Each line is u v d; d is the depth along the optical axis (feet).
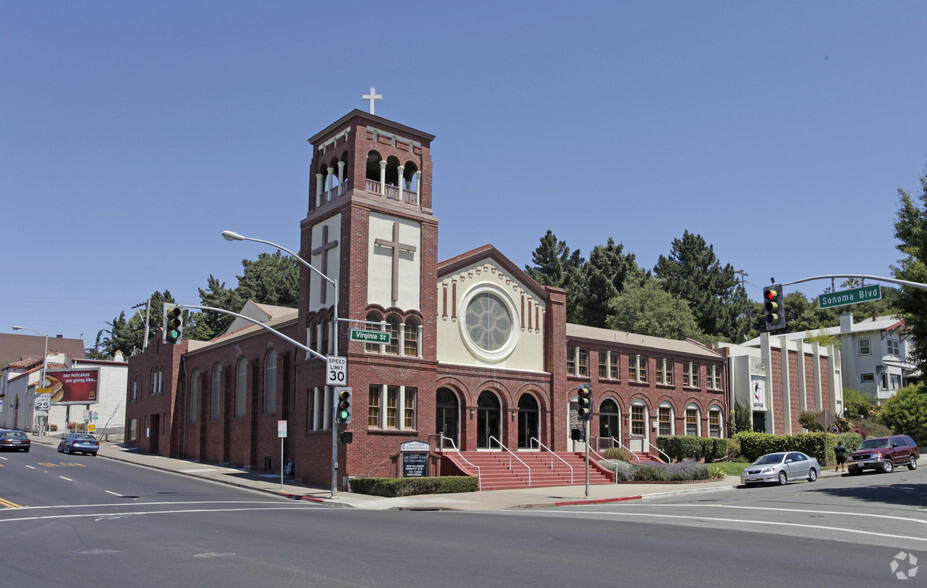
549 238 283.59
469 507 85.61
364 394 109.81
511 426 130.31
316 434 113.09
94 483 103.55
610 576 38.47
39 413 232.73
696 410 173.27
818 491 96.99
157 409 181.16
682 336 252.42
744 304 301.43
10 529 58.03
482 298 132.46
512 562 42.65
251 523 63.26
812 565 42.29
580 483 120.47
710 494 102.17
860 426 193.88
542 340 140.46
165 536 54.08
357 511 79.30
